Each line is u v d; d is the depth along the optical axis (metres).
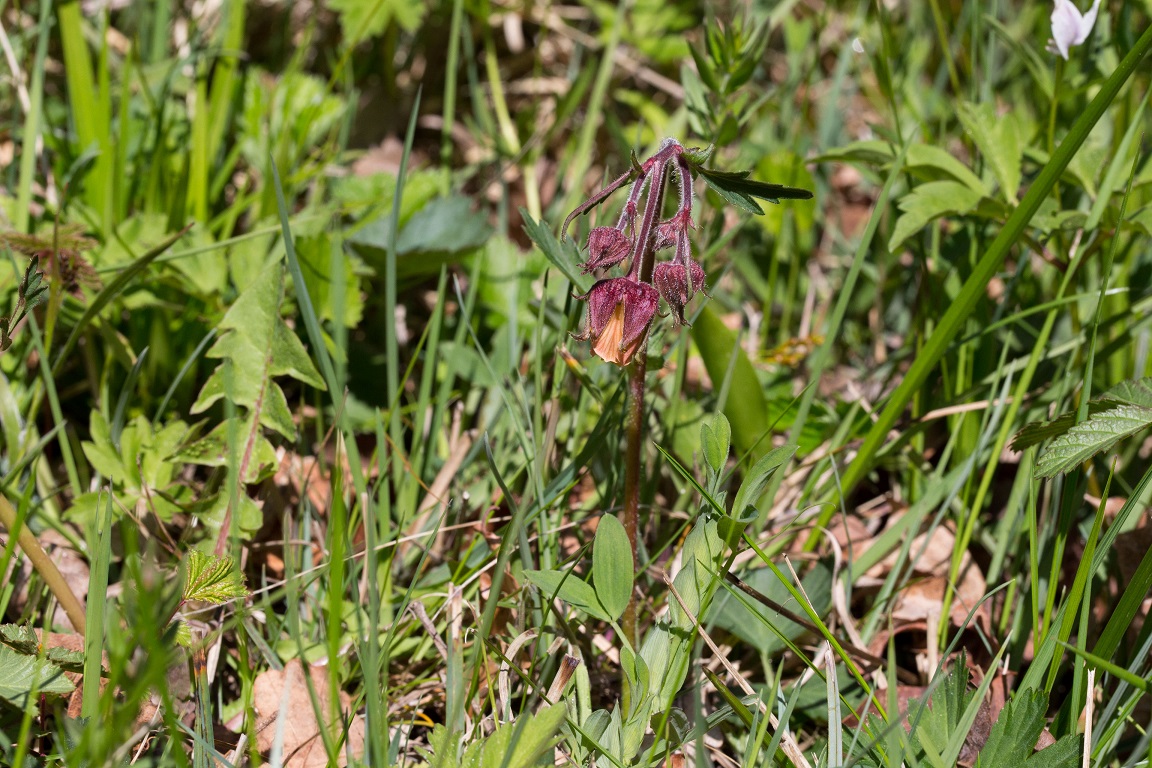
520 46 6.04
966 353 3.79
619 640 3.03
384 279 4.17
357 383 4.03
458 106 5.92
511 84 5.98
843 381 4.51
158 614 1.96
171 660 2.02
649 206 2.32
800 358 4.30
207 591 2.41
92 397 3.74
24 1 4.99
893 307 4.78
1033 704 2.31
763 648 2.92
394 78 5.70
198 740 2.25
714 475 2.47
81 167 4.00
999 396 3.70
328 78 5.76
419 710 2.81
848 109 6.12
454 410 4.13
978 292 2.97
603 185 3.31
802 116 4.99
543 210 5.46
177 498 3.16
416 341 4.40
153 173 4.13
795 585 3.01
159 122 4.19
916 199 3.24
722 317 4.92
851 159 3.62
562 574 2.47
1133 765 2.36
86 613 2.48
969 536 3.17
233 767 2.30
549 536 3.00
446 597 2.97
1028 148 3.82
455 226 4.11
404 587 3.23
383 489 3.13
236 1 4.48
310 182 4.79
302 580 3.09
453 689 2.47
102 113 4.18
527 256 4.42
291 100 4.63
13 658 2.27
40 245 3.11
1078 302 3.83
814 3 6.65
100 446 3.07
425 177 4.57
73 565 3.12
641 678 2.36
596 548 2.39
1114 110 4.46
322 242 3.72
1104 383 3.83
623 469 3.34
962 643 3.30
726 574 2.65
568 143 5.42
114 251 3.80
